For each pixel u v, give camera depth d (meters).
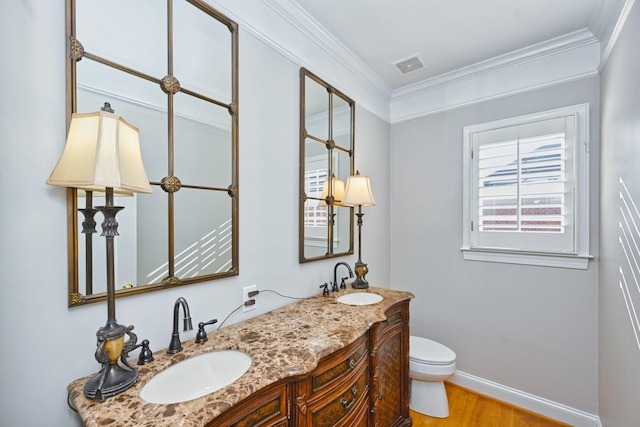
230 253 1.39
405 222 2.73
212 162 1.33
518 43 2.00
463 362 2.38
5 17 0.81
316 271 1.94
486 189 2.29
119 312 1.04
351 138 2.26
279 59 1.65
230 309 1.39
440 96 2.54
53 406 0.89
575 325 1.93
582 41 1.88
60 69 0.91
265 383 0.86
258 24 1.52
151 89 1.14
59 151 0.90
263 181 1.55
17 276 0.83
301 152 1.78
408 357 1.89
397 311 1.81
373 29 1.86
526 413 2.05
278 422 0.93
